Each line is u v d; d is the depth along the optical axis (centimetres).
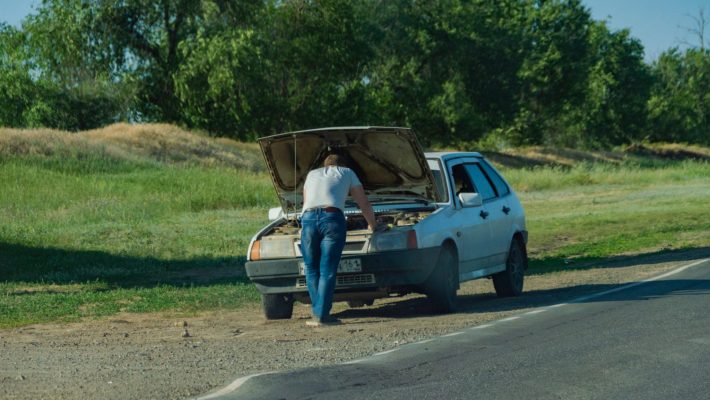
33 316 1515
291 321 1375
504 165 9469
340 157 1302
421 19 9925
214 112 7169
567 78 11112
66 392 836
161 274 2177
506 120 10631
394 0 9844
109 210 3509
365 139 1377
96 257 2461
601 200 4588
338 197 1261
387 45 9938
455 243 1389
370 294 1341
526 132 10931
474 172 1569
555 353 944
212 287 1856
